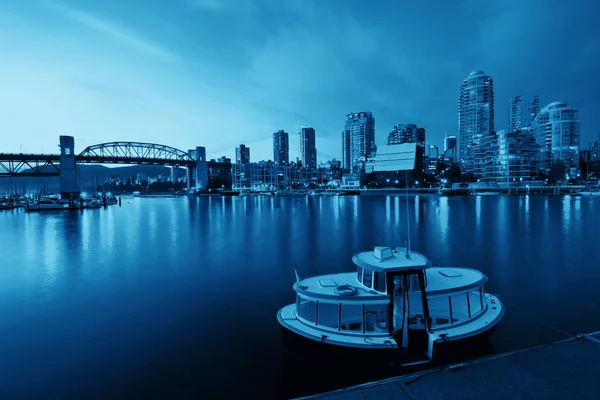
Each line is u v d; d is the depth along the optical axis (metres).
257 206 149.12
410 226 69.19
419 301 15.61
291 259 39.97
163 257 43.06
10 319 22.64
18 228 76.50
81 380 15.04
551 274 31.02
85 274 35.12
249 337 19.12
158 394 13.92
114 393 14.05
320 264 37.28
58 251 48.50
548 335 17.89
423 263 15.11
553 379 9.30
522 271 32.31
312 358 14.30
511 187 191.25
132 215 110.50
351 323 16.41
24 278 33.84
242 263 38.50
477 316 15.30
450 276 17.61
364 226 71.31
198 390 14.12
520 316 20.62
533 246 45.47
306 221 83.38
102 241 57.06
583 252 41.12
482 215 87.50
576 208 103.75
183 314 23.03
